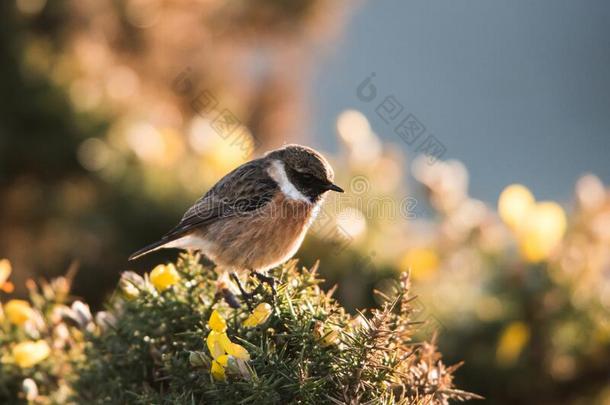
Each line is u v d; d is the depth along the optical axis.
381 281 10.79
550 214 10.09
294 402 5.55
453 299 10.32
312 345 5.77
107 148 13.05
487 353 9.98
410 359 6.26
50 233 13.48
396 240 11.67
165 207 12.55
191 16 15.59
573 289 9.97
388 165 12.66
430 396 5.93
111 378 6.67
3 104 13.16
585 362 9.94
